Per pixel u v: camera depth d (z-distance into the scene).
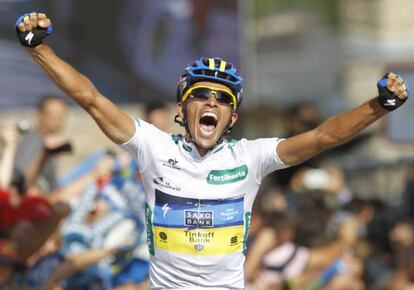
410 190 37.00
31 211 21.92
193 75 15.49
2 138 23.69
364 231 34.47
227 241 15.65
